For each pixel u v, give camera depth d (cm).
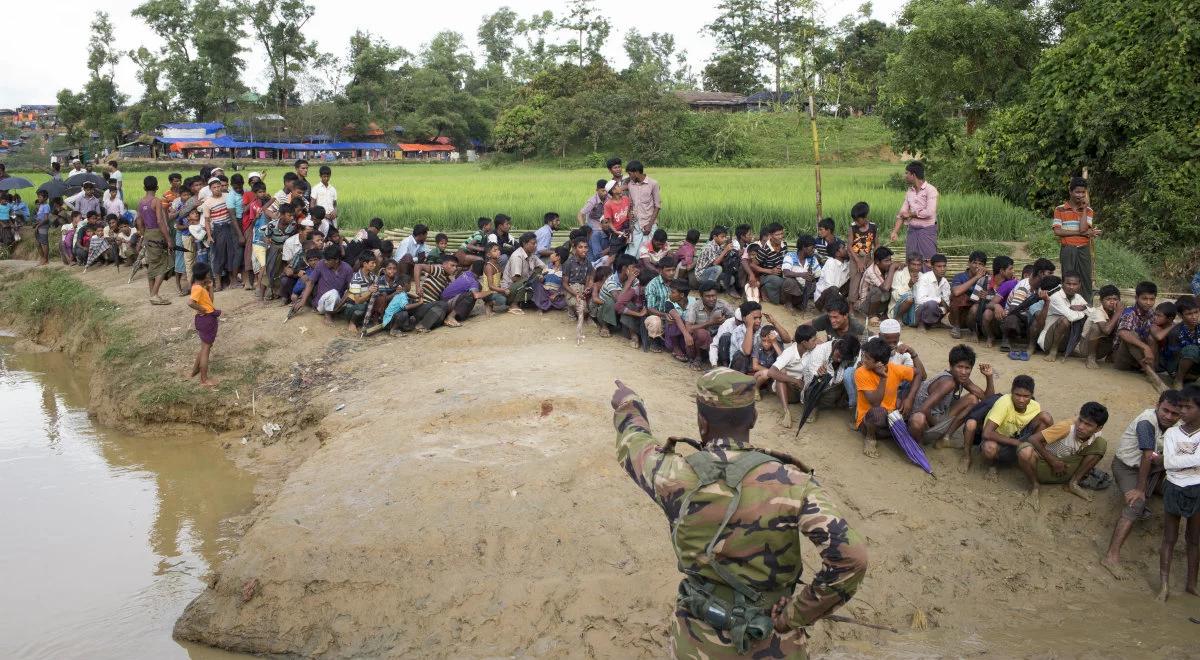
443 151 8294
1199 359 892
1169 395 689
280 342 1170
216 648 620
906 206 1206
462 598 616
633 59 9538
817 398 842
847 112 6156
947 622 629
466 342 1126
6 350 1542
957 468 801
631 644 573
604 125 6038
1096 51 2012
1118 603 663
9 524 816
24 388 1298
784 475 352
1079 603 661
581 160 6044
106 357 1236
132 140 7550
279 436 990
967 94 3064
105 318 1398
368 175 4581
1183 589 684
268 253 1306
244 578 643
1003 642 605
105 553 760
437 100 8350
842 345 847
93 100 7631
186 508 848
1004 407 777
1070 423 753
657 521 678
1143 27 1964
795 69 1541
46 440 1056
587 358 1025
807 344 862
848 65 1580
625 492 706
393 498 705
